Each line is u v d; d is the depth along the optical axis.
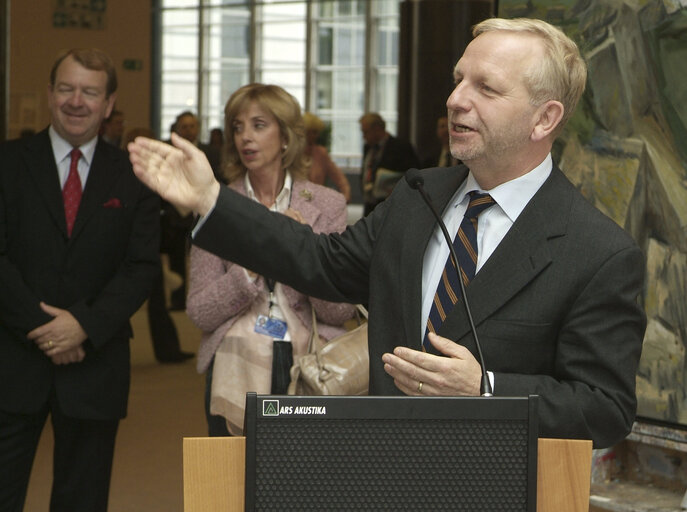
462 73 1.97
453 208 2.11
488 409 1.45
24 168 3.50
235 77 27.11
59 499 3.61
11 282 3.39
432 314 2.01
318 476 1.44
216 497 1.49
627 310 1.89
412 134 15.06
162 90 26.67
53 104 3.49
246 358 3.24
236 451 1.49
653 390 2.98
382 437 1.44
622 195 3.03
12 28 19.42
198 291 3.32
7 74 6.82
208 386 3.37
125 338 3.62
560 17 3.16
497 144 1.94
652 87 2.94
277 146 3.43
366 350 3.12
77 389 3.48
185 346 9.00
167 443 5.82
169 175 2.01
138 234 3.59
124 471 5.24
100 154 3.59
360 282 2.25
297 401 1.43
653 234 2.97
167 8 26.73
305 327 3.29
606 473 3.19
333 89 26.86
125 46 21.62
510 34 1.95
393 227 2.14
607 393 1.85
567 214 1.96
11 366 3.45
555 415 1.79
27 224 3.46
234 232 2.09
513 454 1.46
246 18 26.95
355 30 26.52
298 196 3.45
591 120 3.11
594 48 3.08
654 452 3.14
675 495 3.04
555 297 1.91
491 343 1.92
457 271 1.87
